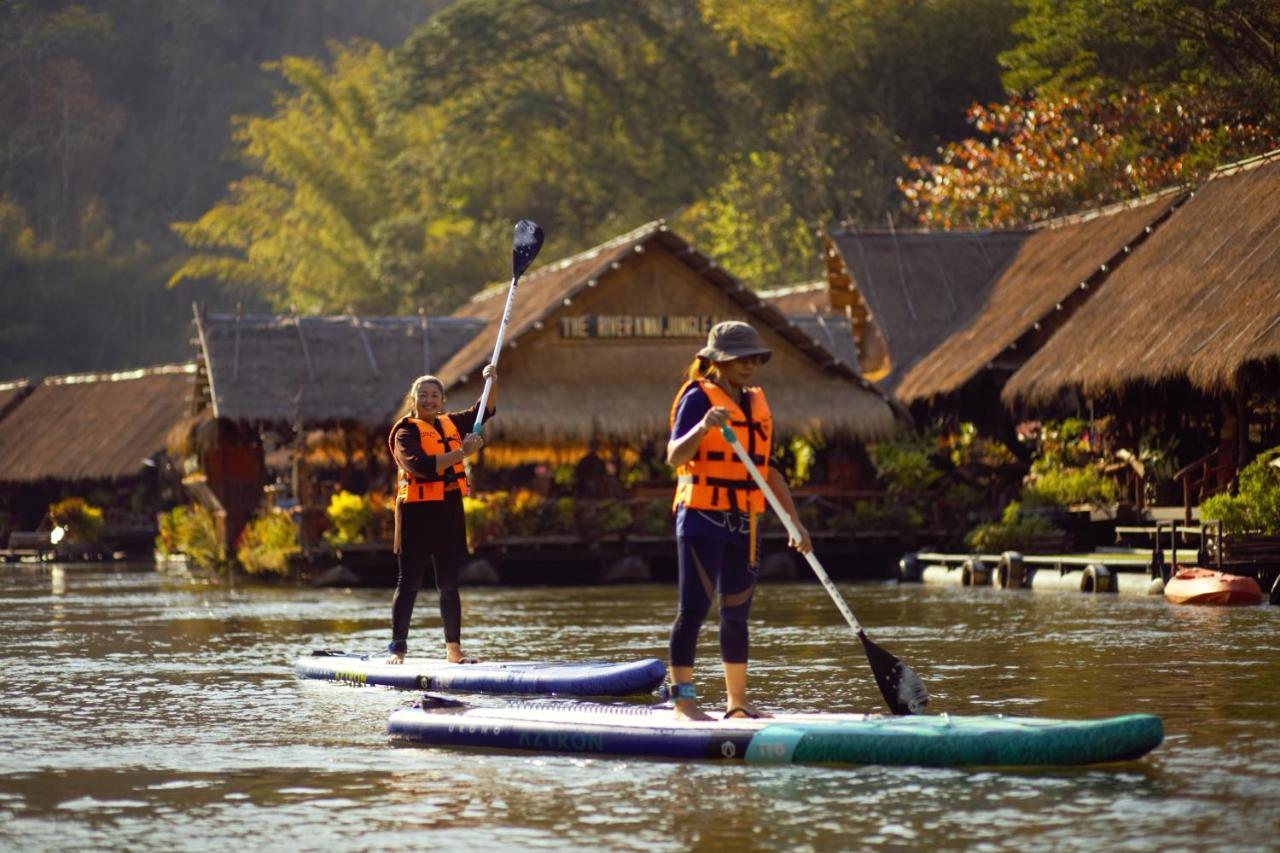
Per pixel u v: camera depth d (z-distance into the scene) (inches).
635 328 2428.6
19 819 590.9
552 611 1636.3
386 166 5575.8
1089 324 2188.7
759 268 4522.6
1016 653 1094.4
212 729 797.9
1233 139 3225.9
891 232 2950.3
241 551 2444.6
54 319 7465.6
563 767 674.2
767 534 2363.4
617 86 5452.8
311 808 603.2
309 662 1027.9
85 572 2866.6
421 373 2522.1
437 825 571.5
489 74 5541.3
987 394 2588.6
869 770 647.8
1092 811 569.3
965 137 4753.9
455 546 1018.1
